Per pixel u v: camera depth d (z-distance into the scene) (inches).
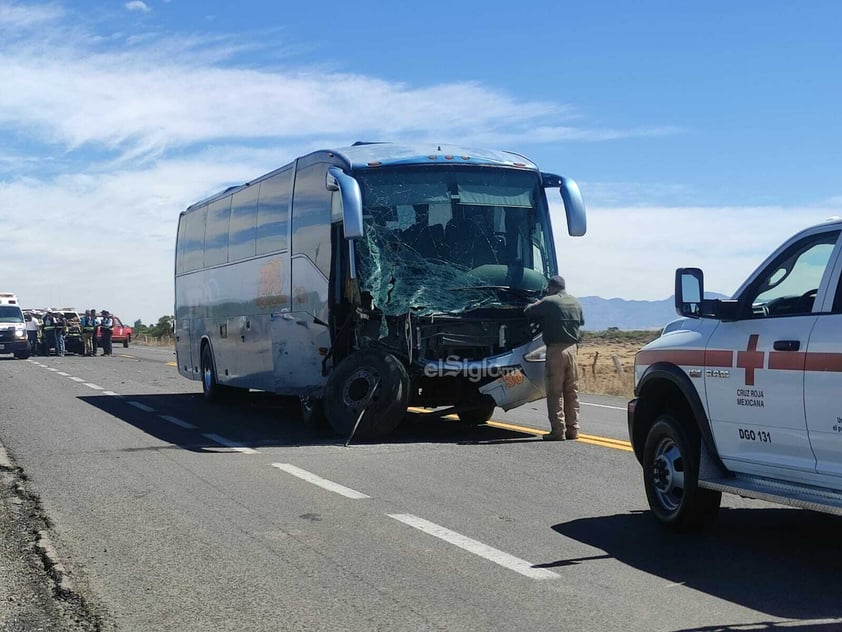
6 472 439.8
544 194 570.6
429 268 536.4
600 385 1013.2
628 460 464.4
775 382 274.1
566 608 240.7
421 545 302.5
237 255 712.4
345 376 536.1
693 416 319.3
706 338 305.9
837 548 298.7
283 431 591.5
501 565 279.9
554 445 515.5
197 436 566.3
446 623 230.4
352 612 239.1
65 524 333.4
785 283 287.7
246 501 369.4
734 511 353.4
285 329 616.4
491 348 538.6
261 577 269.4
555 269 563.5
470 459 469.4
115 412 706.8
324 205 563.2
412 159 548.7
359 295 526.3
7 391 900.0
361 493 384.5
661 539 310.0
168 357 1734.7
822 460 263.0
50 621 235.0
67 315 1835.6
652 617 233.3
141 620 234.8
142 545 304.5
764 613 235.1
